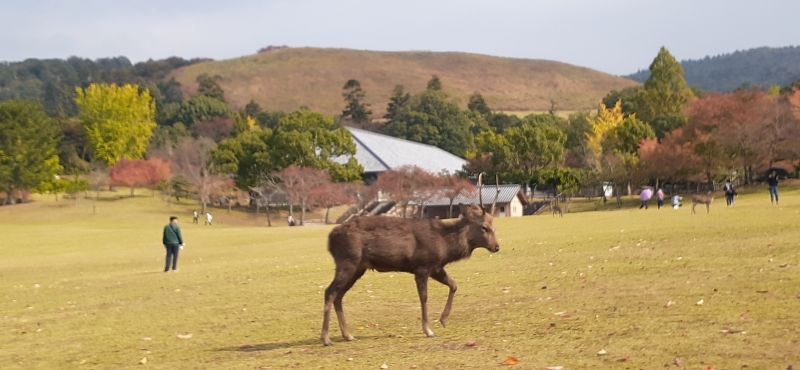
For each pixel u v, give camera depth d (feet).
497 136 369.30
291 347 44.09
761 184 292.81
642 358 34.65
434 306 55.21
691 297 48.52
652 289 53.11
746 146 276.82
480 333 43.83
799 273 53.83
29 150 348.79
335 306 44.83
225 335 49.62
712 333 38.24
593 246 85.51
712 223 100.07
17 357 46.14
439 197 299.99
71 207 340.59
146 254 130.52
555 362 35.19
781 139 277.23
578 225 125.59
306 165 327.88
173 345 47.29
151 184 368.07
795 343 35.06
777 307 43.04
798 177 309.01
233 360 41.27
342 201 305.73
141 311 62.49
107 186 417.69
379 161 388.37
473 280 66.95
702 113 291.58
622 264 67.82
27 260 129.49
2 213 328.90
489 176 360.69
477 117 615.98
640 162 308.81
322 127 346.13
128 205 350.64
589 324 43.29
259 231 192.34
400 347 41.39
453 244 43.93
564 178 339.16
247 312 58.18
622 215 150.10
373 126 646.74
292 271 84.28
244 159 338.34
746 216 109.81
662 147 303.27
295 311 57.21
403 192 296.92
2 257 140.05
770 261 61.11
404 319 51.19
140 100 449.06
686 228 95.14
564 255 79.61
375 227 43.42
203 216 331.98
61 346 49.01
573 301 51.65
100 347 47.96
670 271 60.85
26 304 71.82
